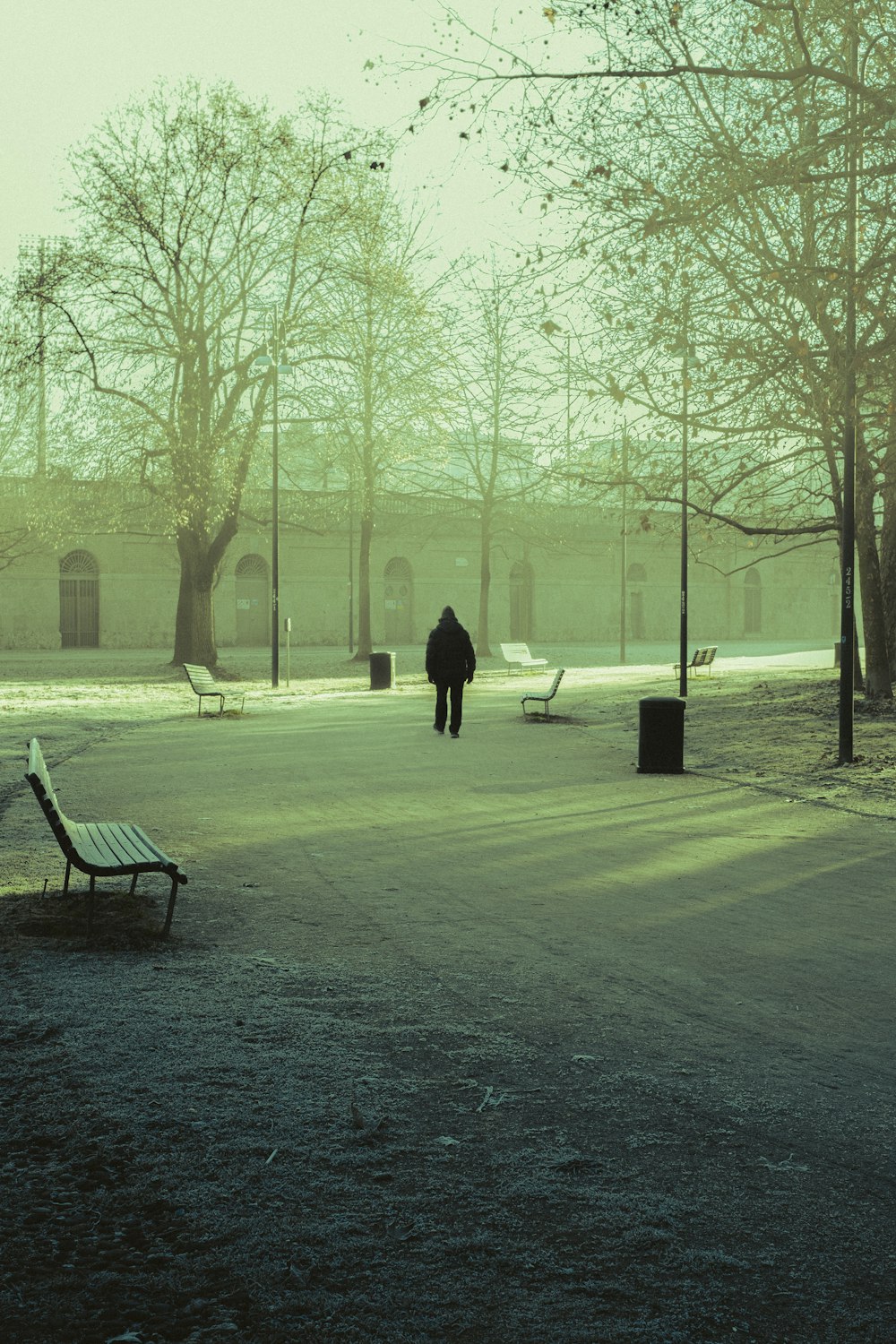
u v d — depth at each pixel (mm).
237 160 30281
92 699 26906
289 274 32875
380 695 28234
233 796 12469
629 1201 3611
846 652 14828
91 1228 3416
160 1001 5492
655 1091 4492
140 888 8008
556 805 12008
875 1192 3699
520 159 10727
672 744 14461
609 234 11031
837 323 12773
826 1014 5469
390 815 11258
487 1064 4746
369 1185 3686
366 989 5738
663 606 69812
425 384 37375
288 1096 4375
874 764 14641
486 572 48469
